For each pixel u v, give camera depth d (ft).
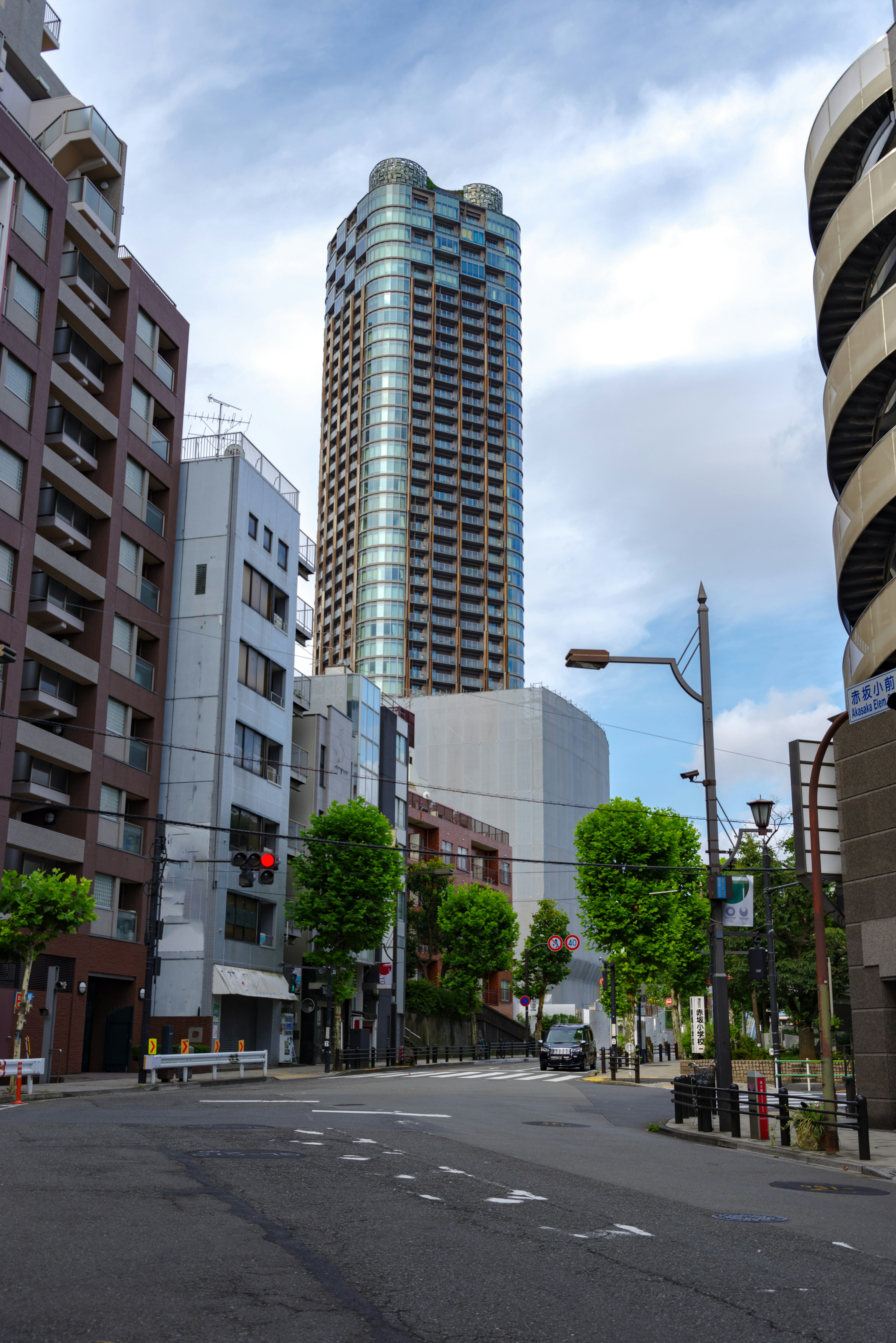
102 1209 30.42
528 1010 299.58
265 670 165.37
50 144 150.61
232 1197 33.35
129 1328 18.69
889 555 79.25
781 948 190.29
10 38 150.71
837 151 88.48
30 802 106.73
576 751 383.24
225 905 148.66
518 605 515.91
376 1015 201.87
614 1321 20.51
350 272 562.66
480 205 579.07
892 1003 71.00
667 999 234.99
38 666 130.41
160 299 157.99
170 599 156.25
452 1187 37.42
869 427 82.43
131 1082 110.42
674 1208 35.12
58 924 102.32
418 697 377.71
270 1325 19.26
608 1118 80.02
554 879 352.90
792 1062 128.57
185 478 161.07
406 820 226.99
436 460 516.73
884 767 71.67
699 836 205.77
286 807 169.07
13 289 124.26
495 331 548.72
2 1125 57.06
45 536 135.44
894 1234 32.01
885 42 82.69
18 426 123.65
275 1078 128.06
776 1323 20.75
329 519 542.16
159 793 150.10
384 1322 19.80
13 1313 19.31
